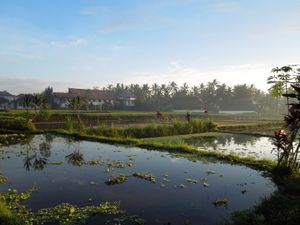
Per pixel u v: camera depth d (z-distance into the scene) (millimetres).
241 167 13688
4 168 13102
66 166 13633
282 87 12906
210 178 11711
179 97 112938
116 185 10594
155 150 18297
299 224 6785
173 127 28438
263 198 9195
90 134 25078
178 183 10953
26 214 7746
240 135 29562
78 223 7246
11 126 27781
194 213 8062
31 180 11148
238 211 7957
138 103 97125
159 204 8727
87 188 10195
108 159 15352
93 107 83500
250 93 114750
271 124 44562
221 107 112750
